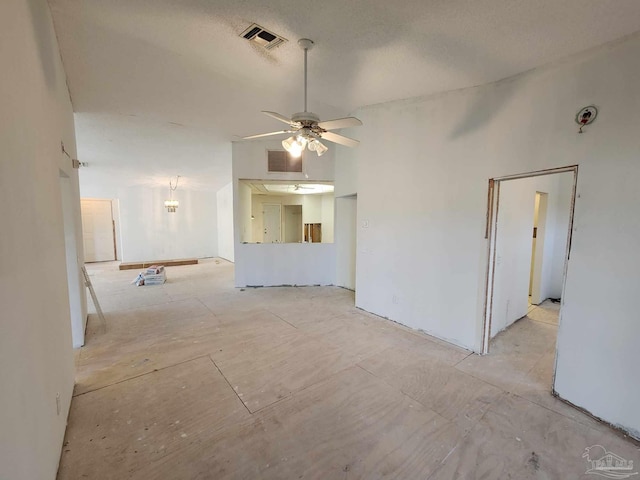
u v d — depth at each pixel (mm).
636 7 1688
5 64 1186
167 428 2008
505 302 3686
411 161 3580
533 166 2496
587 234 2152
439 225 3330
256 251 5859
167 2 1941
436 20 1970
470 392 2432
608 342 2049
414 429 2012
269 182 5734
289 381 2576
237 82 3121
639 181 1887
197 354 3068
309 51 2473
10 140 1192
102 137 4812
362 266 4379
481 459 1768
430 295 3479
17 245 1212
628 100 1931
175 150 5660
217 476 1644
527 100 2523
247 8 1967
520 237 3854
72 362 2428
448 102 3166
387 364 2865
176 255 9688
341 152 5582
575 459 1771
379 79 2959
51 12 2072
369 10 1921
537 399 2346
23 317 1240
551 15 1817
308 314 4281
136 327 3795
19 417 1143
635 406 1925
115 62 2729
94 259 9555
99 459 1747
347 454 1802
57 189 2184
